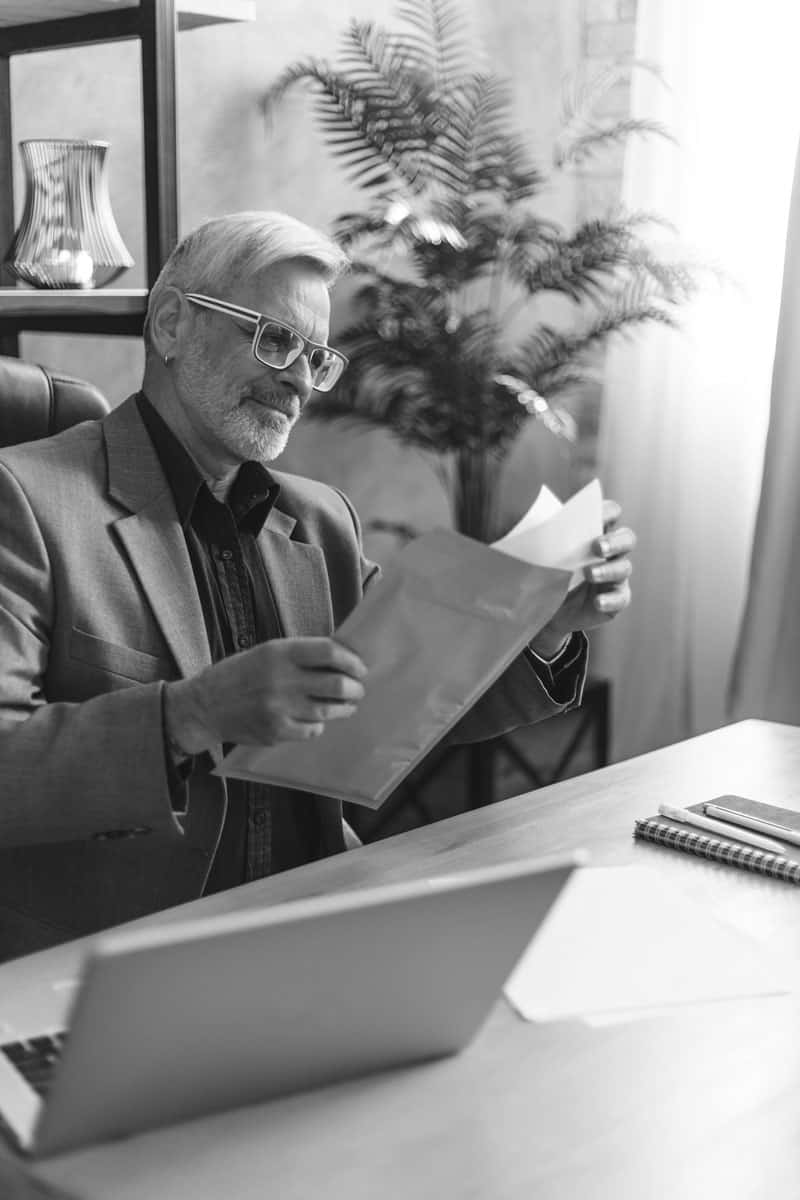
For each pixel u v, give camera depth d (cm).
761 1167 77
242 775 120
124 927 106
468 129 314
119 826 124
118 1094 72
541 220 339
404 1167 75
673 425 331
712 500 328
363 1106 81
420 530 346
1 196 225
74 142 195
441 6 323
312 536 170
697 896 117
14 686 134
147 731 122
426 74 319
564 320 347
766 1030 93
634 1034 92
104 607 143
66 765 123
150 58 194
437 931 77
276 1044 77
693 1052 90
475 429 315
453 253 308
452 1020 85
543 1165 76
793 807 143
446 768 300
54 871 143
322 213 314
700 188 318
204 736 121
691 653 336
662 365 330
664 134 304
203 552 156
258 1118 79
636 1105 83
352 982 76
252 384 154
